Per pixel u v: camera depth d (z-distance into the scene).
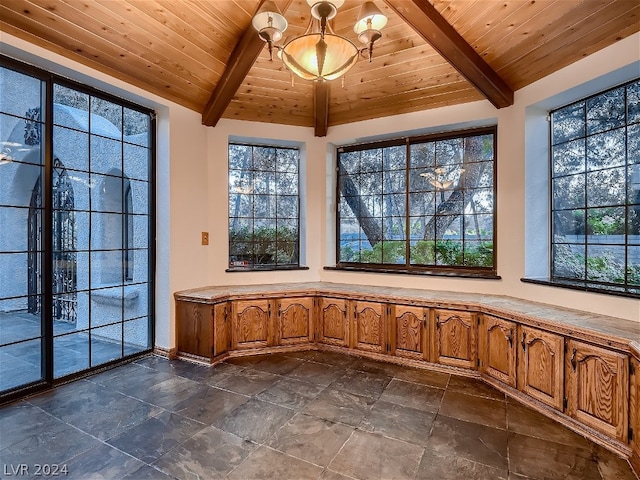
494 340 2.93
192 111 3.71
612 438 2.07
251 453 2.00
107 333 3.29
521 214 3.25
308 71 2.29
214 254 3.95
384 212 4.17
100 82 2.93
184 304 3.48
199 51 3.14
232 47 3.23
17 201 2.67
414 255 4.00
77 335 3.08
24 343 2.72
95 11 2.48
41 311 2.78
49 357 2.81
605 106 2.81
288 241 4.42
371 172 4.26
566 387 2.33
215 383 2.94
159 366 3.30
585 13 2.39
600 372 2.14
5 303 2.63
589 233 2.94
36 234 2.76
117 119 3.32
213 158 3.93
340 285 4.06
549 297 2.99
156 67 3.12
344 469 1.87
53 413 2.42
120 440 2.11
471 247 3.70
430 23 2.70
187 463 1.91
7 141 2.61
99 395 2.70
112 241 3.31
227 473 1.83
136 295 3.49
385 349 3.48
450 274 3.66
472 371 3.10
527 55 2.89
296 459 1.95
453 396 2.74
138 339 3.52
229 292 3.56
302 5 2.95
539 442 2.13
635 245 2.63
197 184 3.77
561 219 3.17
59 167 2.93
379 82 3.63
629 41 2.40
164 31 2.83
